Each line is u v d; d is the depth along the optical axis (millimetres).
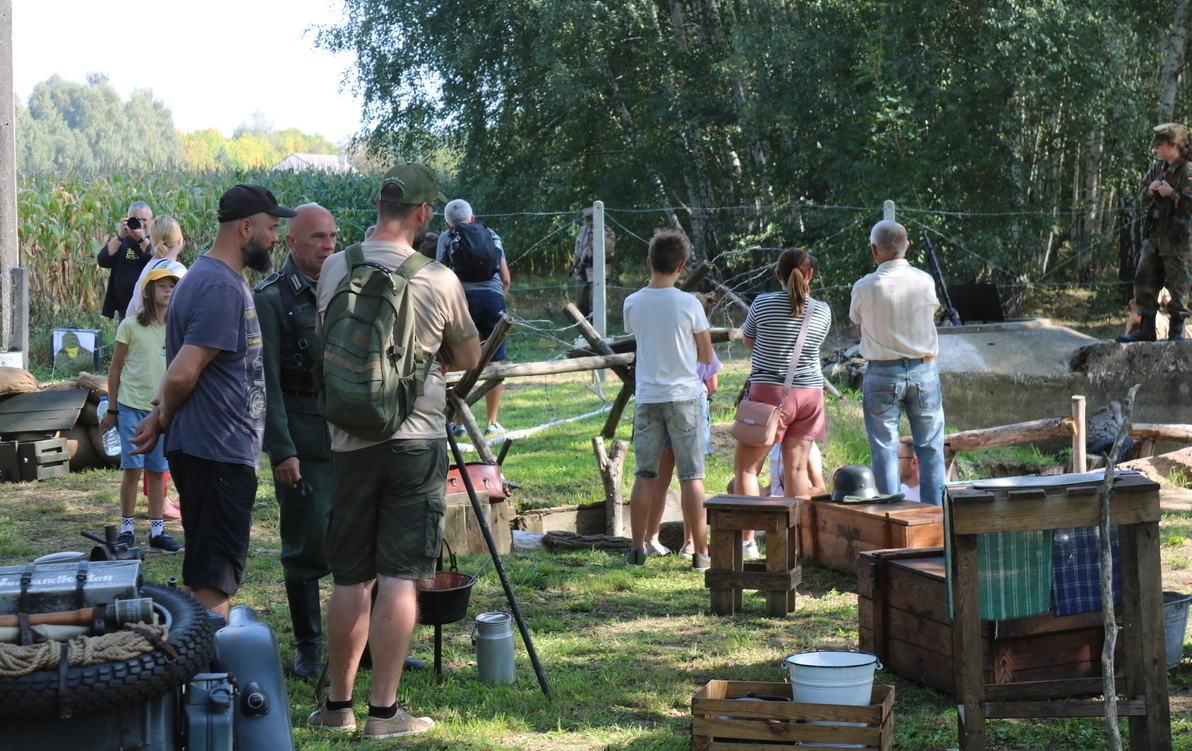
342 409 3529
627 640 5105
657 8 25219
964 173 19297
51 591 2564
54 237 16875
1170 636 4352
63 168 21891
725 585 5543
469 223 10016
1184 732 3705
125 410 6828
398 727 3854
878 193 18750
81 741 2439
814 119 19797
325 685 4301
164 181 21344
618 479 7488
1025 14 18172
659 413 6414
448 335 3836
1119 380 11727
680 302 6273
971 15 19531
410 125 26297
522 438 10383
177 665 2520
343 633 3883
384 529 3809
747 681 3830
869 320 6660
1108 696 3064
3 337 12352
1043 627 3926
